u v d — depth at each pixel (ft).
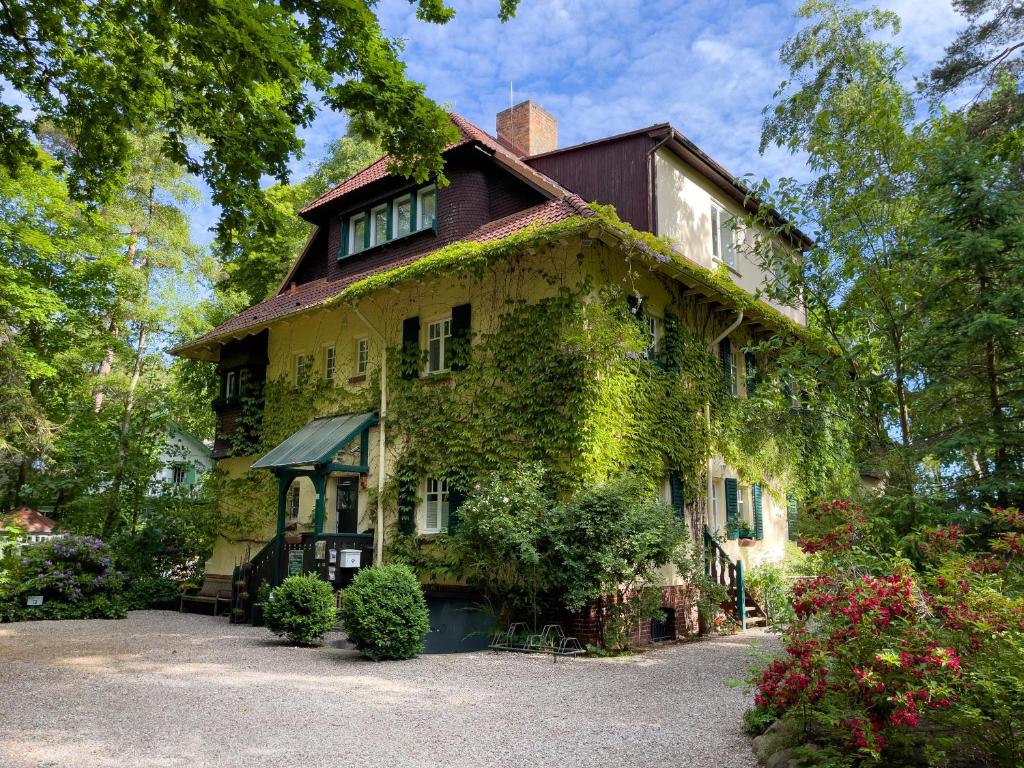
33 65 33.24
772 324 53.47
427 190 53.26
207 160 32.22
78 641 39.96
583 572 34.58
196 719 22.57
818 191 44.88
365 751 19.36
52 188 65.41
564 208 42.78
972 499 31.60
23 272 66.95
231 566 60.34
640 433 42.09
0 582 50.01
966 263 32.60
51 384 80.64
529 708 24.25
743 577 47.39
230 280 89.45
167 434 81.30
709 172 54.95
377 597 34.04
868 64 51.16
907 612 15.84
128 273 75.66
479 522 36.58
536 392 41.04
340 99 29.32
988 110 47.88
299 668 31.60
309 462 45.55
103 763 18.16
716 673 30.68
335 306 49.93
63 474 79.71
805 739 17.79
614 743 20.04
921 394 34.86
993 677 14.52
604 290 41.57
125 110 34.30
